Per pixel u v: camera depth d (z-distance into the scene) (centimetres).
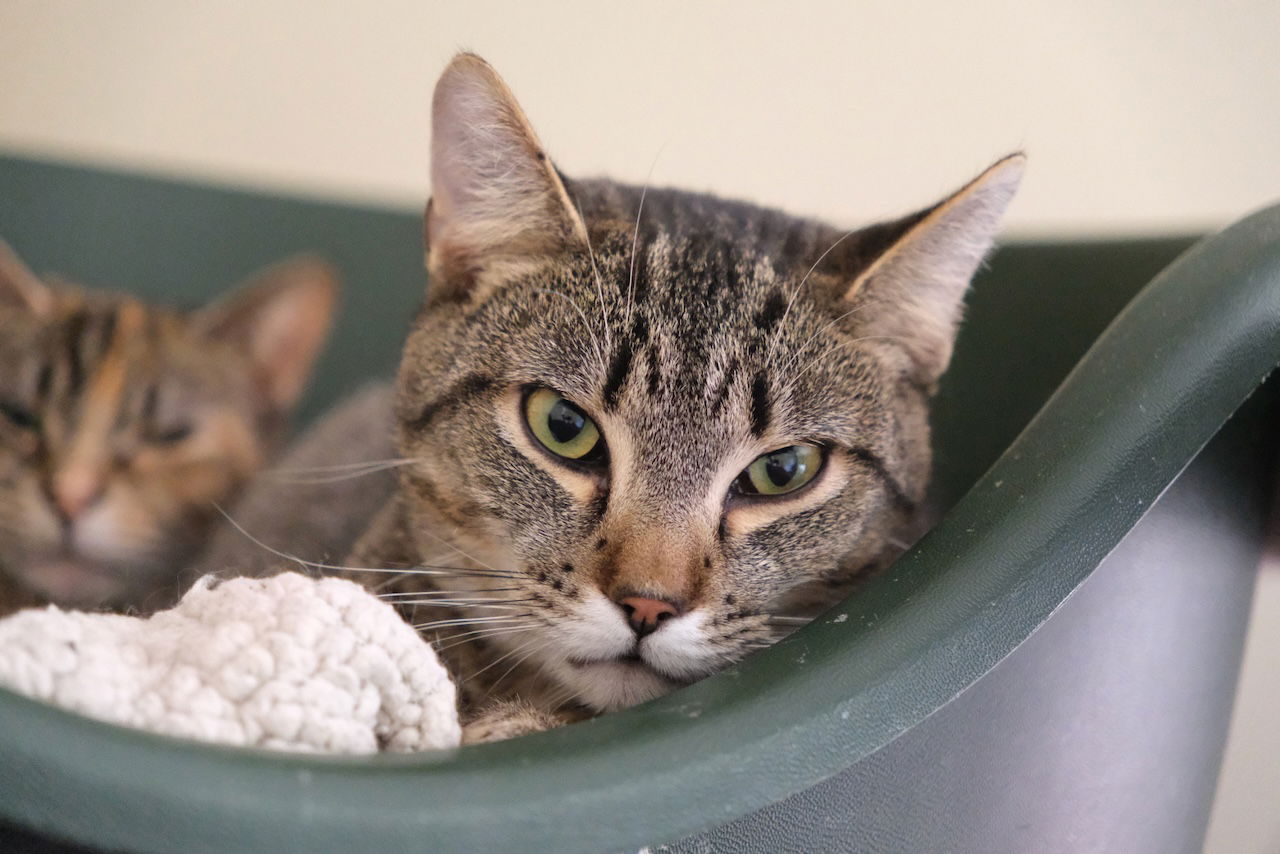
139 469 49
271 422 55
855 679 32
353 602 32
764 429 37
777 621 38
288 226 56
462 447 38
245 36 55
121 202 55
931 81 54
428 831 29
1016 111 54
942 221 38
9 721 28
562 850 30
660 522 36
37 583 47
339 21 55
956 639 32
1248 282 34
